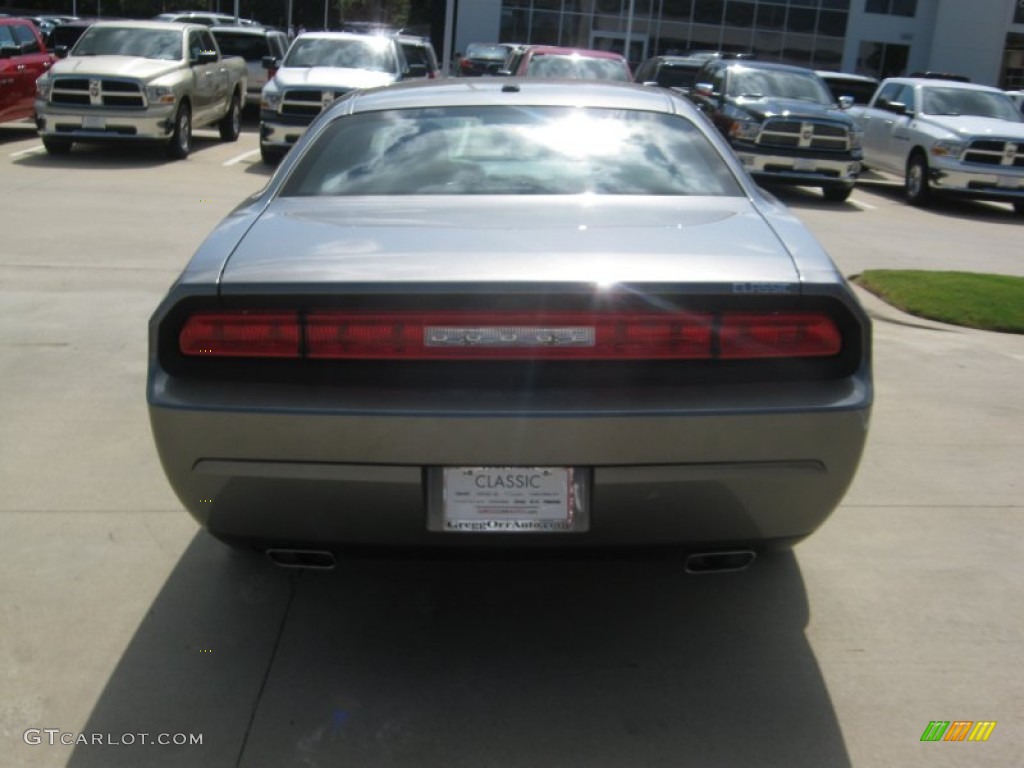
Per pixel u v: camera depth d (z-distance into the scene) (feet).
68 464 15.48
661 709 10.18
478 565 13.05
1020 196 51.42
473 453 9.23
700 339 9.41
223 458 9.45
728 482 9.48
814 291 9.52
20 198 37.42
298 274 9.49
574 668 10.86
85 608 11.71
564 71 57.11
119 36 52.39
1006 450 17.22
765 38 141.38
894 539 13.91
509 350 9.31
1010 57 146.92
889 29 143.84
